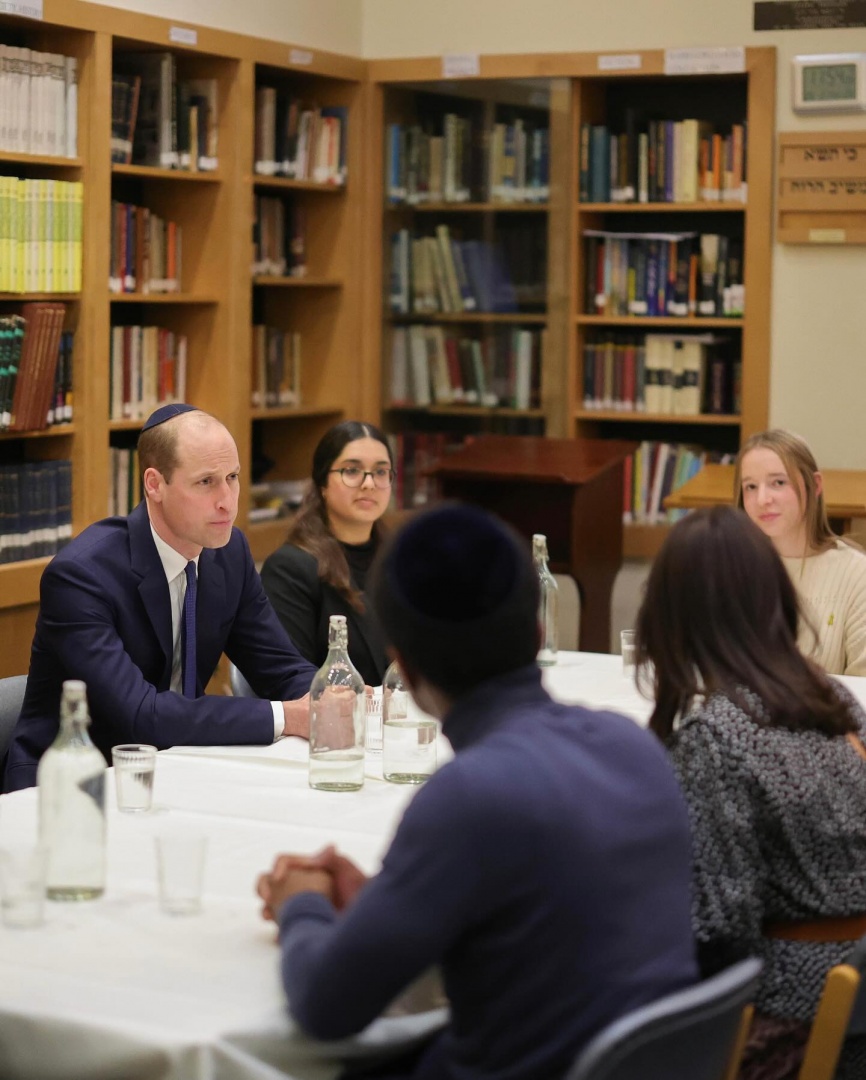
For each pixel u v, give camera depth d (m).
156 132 4.94
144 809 2.12
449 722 1.49
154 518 2.75
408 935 1.34
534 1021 1.37
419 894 1.34
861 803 1.82
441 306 6.03
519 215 5.96
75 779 1.76
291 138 5.55
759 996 1.79
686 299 5.92
